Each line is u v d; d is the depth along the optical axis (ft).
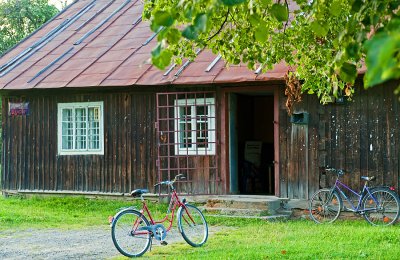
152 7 22.52
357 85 43.68
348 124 43.96
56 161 54.08
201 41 21.80
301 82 44.01
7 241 34.71
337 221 42.80
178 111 49.19
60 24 63.05
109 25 60.08
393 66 6.20
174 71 48.21
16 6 99.45
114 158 51.90
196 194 48.19
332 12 16.81
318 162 44.70
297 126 45.42
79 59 54.65
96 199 52.34
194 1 12.58
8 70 55.31
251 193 51.13
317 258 27.48
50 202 51.60
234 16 22.49
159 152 49.14
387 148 42.83
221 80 45.19
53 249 31.91
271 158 57.52
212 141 48.29
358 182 43.52
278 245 31.35
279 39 26.20
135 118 51.13
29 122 55.16
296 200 45.24
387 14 13.96
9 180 55.88
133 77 49.03
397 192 42.39
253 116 58.29
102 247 32.37
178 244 32.40
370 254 28.27
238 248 30.50
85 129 53.26
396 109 42.63
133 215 29.81
